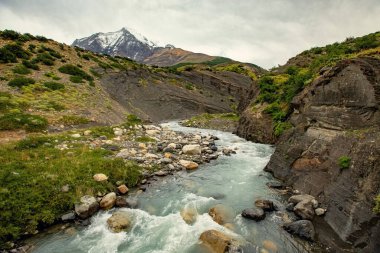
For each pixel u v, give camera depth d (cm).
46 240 919
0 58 3628
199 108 6325
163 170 1658
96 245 902
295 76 2916
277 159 1703
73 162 1426
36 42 5116
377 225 798
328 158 1288
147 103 5375
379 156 927
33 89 3034
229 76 9544
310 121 1655
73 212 1072
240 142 2852
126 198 1267
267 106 3025
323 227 991
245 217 1090
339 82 1461
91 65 5228
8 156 1415
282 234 967
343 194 1024
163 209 1170
